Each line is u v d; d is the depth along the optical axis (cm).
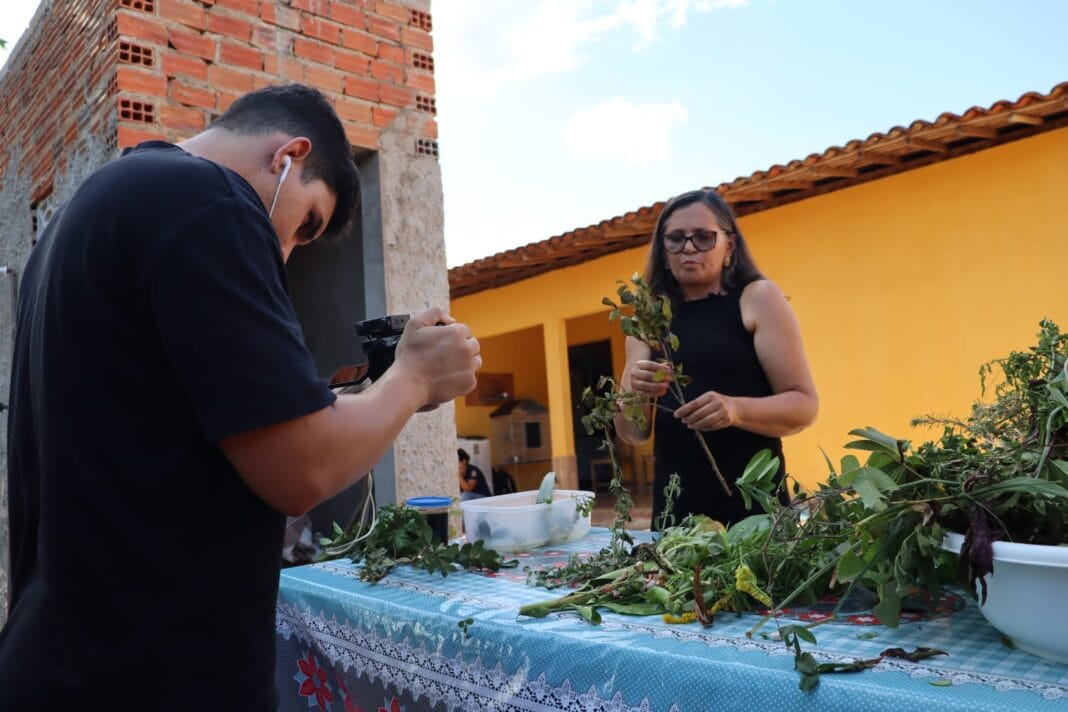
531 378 1366
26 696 93
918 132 621
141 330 92
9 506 106
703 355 224
